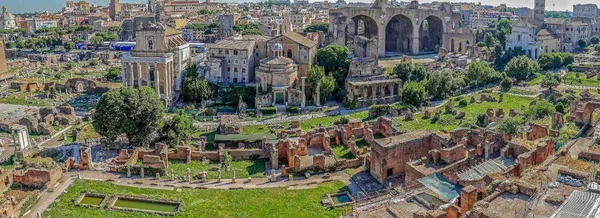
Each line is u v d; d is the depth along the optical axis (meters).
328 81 163.38
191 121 127.88
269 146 108.12
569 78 192.50
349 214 73.94
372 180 92.69
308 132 117.06
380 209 70.69
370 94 167.38
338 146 115.50
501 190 56.94
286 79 162.88
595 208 43.75
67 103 169.62
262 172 99.69
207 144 121.31
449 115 144.62
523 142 83.81
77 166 97.62
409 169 84.94
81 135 130.88
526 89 179.00
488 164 78.94
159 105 117.75
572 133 92.75
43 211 78.81
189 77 169.00
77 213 78.62
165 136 117.06
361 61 176.38
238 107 161.50
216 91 169.88
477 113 145.50
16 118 146.75
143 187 89.00
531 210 48.62
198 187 89.88
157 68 166.00
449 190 72.50
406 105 151.25
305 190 88.31
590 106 102.38
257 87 165.38
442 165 84.50
